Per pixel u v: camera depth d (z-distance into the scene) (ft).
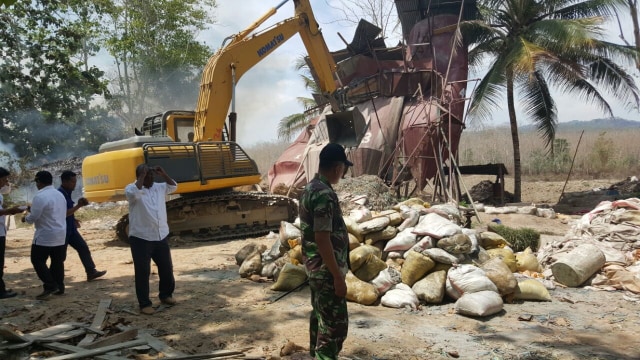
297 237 24.43
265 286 22.85
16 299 21.52
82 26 77.00
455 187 44.16
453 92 57.00
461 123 51.11
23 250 36.91
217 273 25.89
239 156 39.06
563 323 17.08
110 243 38.75
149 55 83.61
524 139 118.32
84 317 18.53
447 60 59.26
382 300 19.60
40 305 20.45
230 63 39.83
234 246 34.45
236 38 40.93
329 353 11.35
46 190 21.50
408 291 19.62
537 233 29.58
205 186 37.09
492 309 17.99
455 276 19.34
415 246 20.97
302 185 53.31
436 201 46.88
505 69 58.54
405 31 67.67
